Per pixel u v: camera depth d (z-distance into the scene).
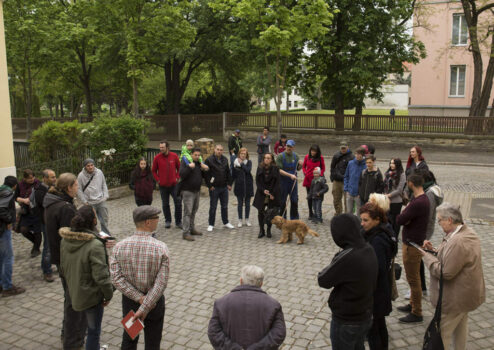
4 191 5.88
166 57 26.62
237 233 8.91
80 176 8.00
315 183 9.37
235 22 27.73
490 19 26.55
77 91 36.03
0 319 5.35
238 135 16.36
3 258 5.96
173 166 9.21
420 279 5.36
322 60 25.06
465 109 30.00
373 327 4.04
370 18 22.16
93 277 3.98
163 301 3.98
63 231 4.05
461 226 3.84
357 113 26.12
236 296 2.99
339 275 3.37
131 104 43.19
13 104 42.06
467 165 18.62
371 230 4.00
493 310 5.33
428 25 26.27
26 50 24.23
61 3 27.55
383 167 18.06
